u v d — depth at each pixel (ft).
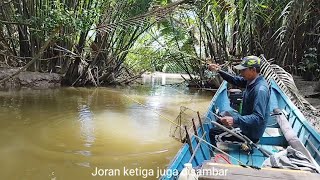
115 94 42.09
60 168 16.81
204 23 46.65
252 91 15.19
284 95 23.21
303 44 42.42
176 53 52.54
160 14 36.63
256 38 41.57
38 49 43.73
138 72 60.18
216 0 41.55
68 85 47.98
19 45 46.50
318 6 36.94
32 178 15.61
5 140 20.90
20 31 43.88
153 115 28.76
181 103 36.01
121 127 24.56
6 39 44.09
